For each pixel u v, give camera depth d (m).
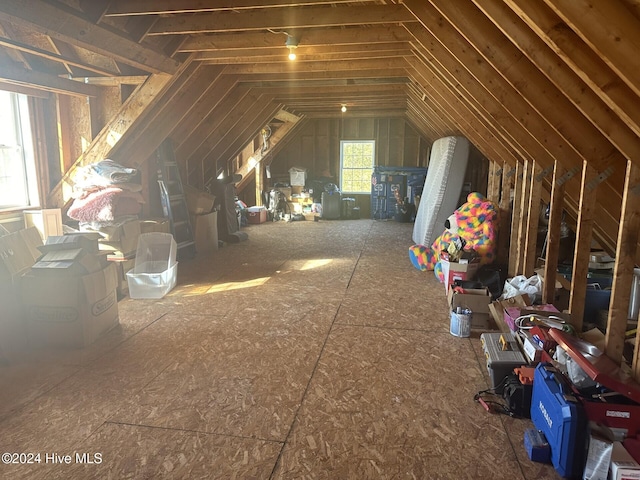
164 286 4.23
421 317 3.67
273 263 5.65
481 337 2.85
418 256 5.24
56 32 3.01
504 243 4.79
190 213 6.20
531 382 2.26
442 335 3.29
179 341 3.18
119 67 4.38
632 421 1.83
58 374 2.70
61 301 3.00
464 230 4.60
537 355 2.41
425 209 6.61
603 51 1.38
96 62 4.36
